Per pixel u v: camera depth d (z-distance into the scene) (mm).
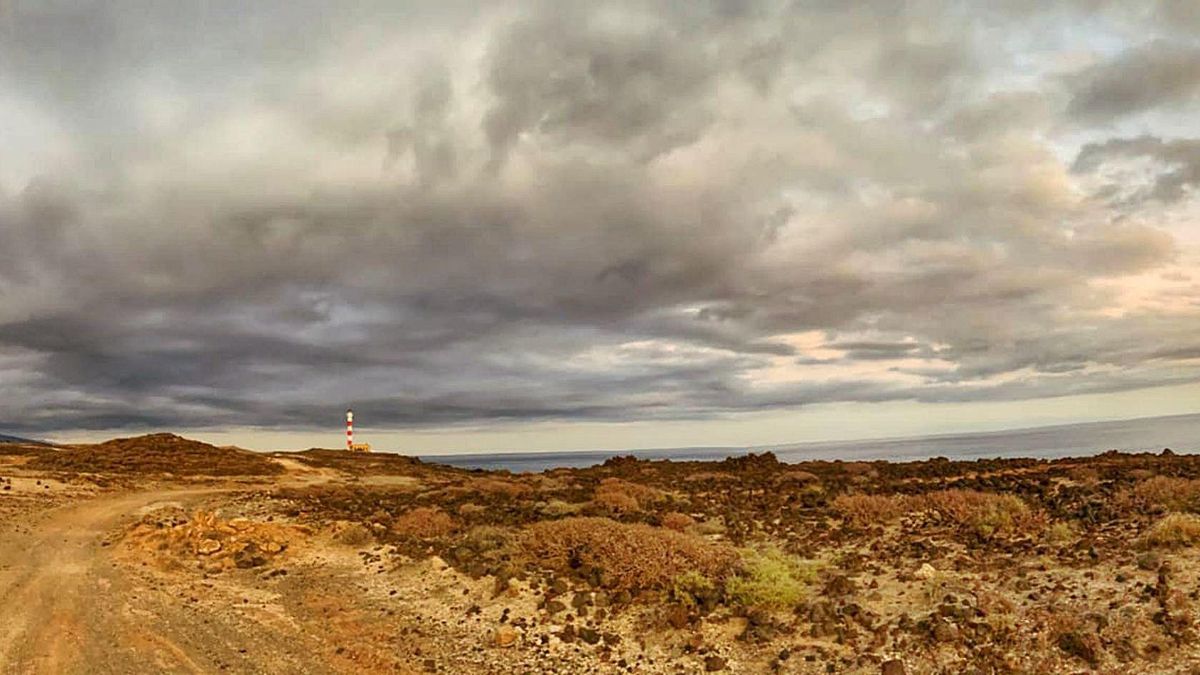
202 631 14953
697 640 12727
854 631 12336
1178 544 14805
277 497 37719
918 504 23297
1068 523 18547
